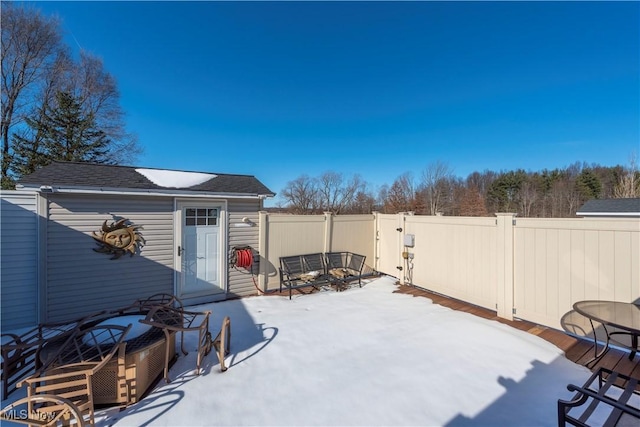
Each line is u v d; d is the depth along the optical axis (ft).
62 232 16.06
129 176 19.88
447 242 20.61
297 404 9.07
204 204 20.42
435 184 110.73
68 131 47.19
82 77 50.78
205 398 9.34
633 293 12.04
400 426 8.07
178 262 19.39
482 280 18.11
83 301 16.62
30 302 15.51
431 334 14.33
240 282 21.71
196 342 13.57
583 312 10.93
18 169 42.52
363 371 11.02
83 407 7.54
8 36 42.45
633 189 64.18
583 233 13.57
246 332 14.82
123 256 17.71
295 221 23.86
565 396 9.48
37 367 9.19
